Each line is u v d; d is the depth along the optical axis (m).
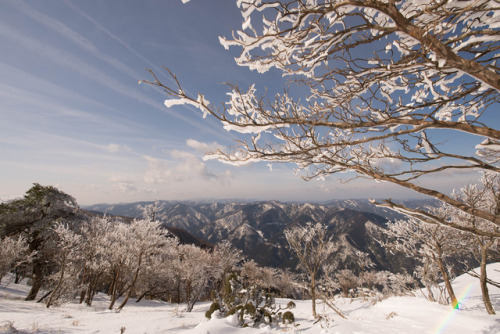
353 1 1.63
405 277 13.01
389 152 2.64
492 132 1.63
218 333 6.27
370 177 2.39
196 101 1.88
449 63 1.61
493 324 6.19
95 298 23.73
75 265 16.48
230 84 2.06
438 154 2.18
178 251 24.64
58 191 21.61
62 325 8.23
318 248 10.33
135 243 16.50
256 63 2.06
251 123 2.05
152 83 1.79
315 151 2.56
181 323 8.90
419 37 1.62
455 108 2.62
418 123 1.91
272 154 2.25
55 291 14.38
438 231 8.55
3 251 15.64
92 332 7.42
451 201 1.99
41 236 19.22
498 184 5.00
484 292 7.45
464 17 1.54
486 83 1.54
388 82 2.53
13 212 19.64
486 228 6.83
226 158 2.42
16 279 25.73
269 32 1.85
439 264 8.84
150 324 8.62
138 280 22.20
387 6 1.61
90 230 19.53
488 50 1.93
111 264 17.52
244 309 7.54
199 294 17.97
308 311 11.48
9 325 7.30
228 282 8.50
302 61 2.10
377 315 8.82
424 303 9.52
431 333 6.22
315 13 1.75
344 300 15.00
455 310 8.09
